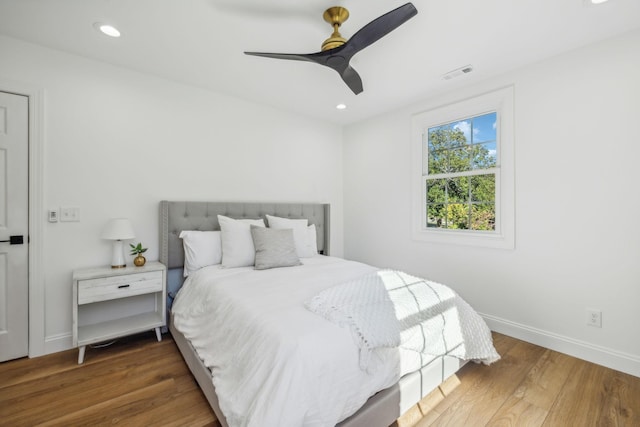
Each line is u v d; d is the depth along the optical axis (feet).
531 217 7.84
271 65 7.95
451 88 9.35
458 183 9.73
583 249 7.03
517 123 8.05
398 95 9.92
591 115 6.86
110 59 7.70
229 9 5.69
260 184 10.93
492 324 8.63
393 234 11.47
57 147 7.27
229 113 10.10
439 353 5.49
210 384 5.12
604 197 6.72
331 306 4.96
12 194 6.81
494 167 8.84
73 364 6.73
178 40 6.79
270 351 4.14
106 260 7.95
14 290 6.85
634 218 6.37
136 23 6.15
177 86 9.05
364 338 4.45
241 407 3.97
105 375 6.30
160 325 7.89
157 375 6.32
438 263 9.98
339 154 13.51
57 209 7.29
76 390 5.77
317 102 10.65
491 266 8.67
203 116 9.55
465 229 9.52
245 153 10.52
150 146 8.63
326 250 12.48
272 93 9.88
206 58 7.61
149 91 8.57
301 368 3.84
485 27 6.20
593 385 6.02
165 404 5.38
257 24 6.16
